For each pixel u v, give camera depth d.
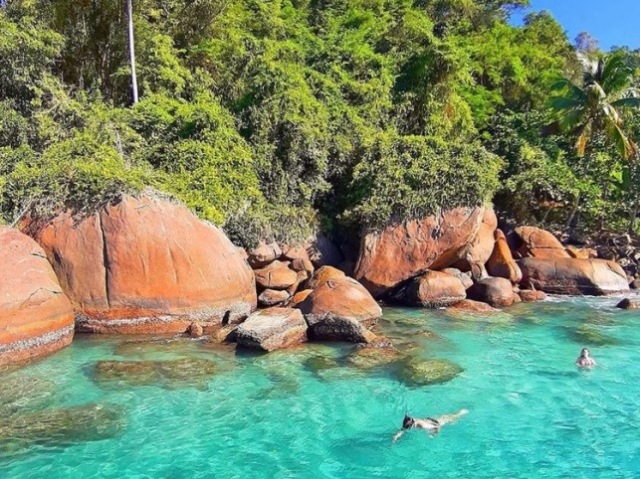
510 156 22.36
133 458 6.38
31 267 10.08
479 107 24.12
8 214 11.91
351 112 18.95
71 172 11.94
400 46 22.59
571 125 23.19
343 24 24.72
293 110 17.28
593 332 12.04
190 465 6.26
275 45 19.66
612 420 7.55
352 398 8.18
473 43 27.30
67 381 8.52
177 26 20.44
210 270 12.05
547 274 16.91
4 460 6.23
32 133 15.43
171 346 10.37
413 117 21.05
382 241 15.76
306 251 16.22
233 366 9.38
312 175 17.78
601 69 23.91
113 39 19.56
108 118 15.82
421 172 16.08
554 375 9.27
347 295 11.84
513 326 12.56
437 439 6.97
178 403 7.88
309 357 9.88
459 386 8.73
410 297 14.68
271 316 10.92
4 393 8.00
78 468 6.12
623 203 21.88
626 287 16.91
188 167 14.91
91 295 11.00
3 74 16.03
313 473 6.15
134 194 11.85
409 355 10.09
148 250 11.41
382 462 6.41
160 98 17.34
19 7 17.78
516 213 21.72
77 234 11.32
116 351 9.98
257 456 6.50
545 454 6.61
